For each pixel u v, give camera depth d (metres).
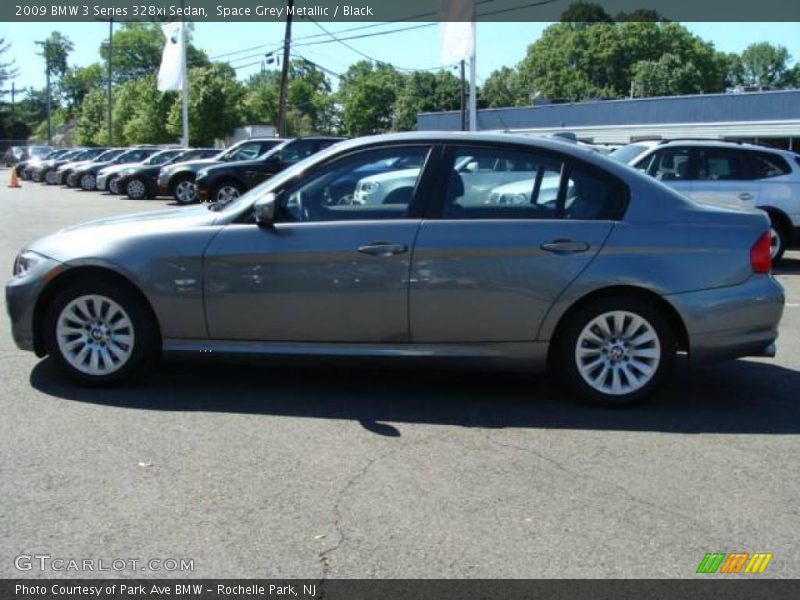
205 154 26.34
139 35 90.69
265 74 95.38
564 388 5.39
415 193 5.23
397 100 88.31
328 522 3.67
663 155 11.55
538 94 86.06
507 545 3.50
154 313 5.34
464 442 4.67
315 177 5.31
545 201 5.23
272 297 5.21
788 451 4.62
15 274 5.63
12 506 3.78
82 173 31.52
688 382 5.98
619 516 3.78
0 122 98.44
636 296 5.20
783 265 12.45
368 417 5.05
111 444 4.53
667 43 88.19
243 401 5.31
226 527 3.62
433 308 5.14
